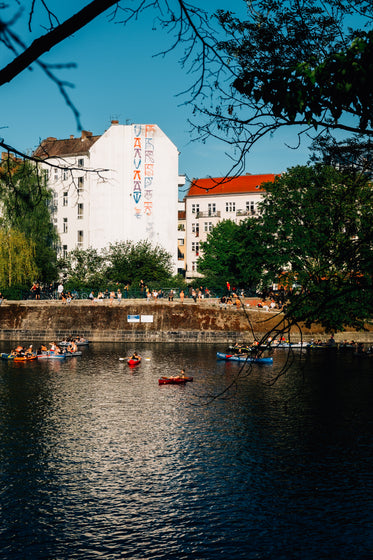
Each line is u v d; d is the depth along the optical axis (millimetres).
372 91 5691
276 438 36094
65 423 39531
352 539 22891
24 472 30141
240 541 22781
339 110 5848
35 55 2672
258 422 39875
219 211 117688
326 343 78188
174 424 39406
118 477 29609
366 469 30500
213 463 31656
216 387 51375
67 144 105125
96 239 102625
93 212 102500
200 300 86125
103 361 66938
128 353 73500
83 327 86500
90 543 22703
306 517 24906
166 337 84812
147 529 23859
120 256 94500
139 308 86438
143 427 38688
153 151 102812
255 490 27906
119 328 85938
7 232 74250
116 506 26125
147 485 28547
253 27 7914
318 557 21484
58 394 48562
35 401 45969
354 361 66875
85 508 25922
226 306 84438
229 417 41219
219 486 28453
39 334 86875
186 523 24516
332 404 44781
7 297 88688
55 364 65000
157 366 62875
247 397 47500
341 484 28531
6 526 24062
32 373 58781
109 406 44438
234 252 94312
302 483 28656
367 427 38312
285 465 31266
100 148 101875
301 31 7969
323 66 5730
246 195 115438
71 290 92250
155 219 103062
